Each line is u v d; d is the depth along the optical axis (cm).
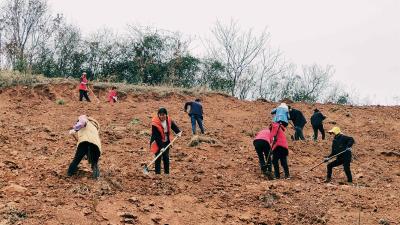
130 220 657
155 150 909
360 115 1969
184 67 3130
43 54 2970
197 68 3181
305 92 3559
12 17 2803
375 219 740
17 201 672
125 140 1236
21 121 1390
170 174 938
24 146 1041
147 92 2073
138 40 3095
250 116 1856
